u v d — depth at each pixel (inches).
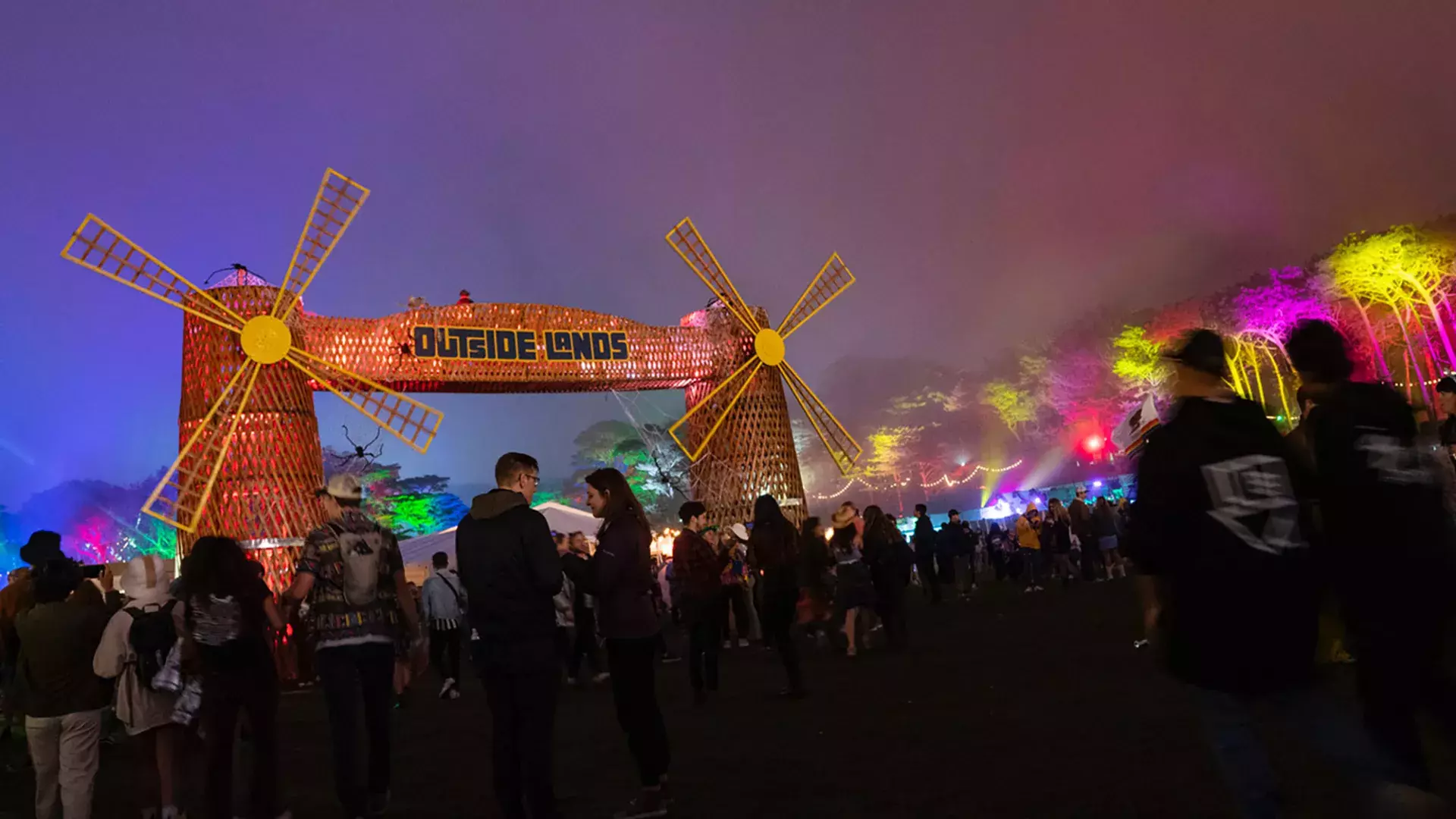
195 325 732.7
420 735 387.5
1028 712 308.8
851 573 516.7
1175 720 273.9
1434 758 186.7
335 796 282.5
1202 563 128.1
